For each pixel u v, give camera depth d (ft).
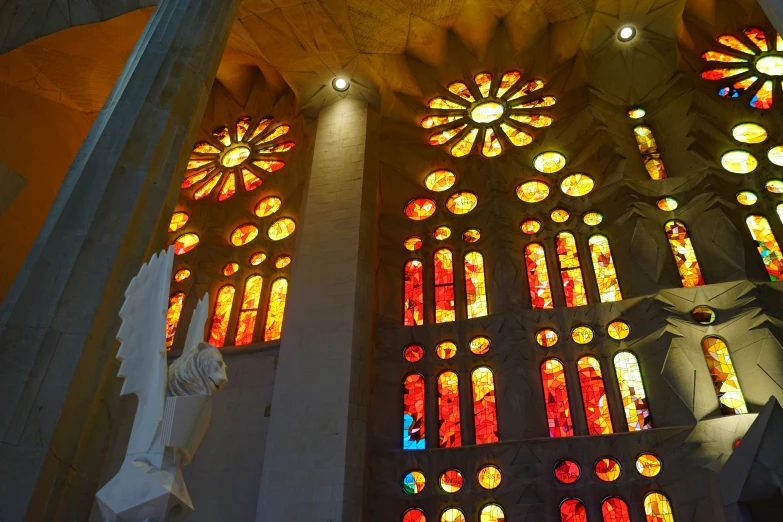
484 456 54.29
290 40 72.08
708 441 49.49
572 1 75.31
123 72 37.17
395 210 72.79
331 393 52.49
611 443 52.80
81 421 26.30
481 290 66.49
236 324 67.15
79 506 26.00
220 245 73.82
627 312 59.67
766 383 52.11
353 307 57.16
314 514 46.96
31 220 57.11
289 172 75.20
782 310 55.72
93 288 28.07
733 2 76.02
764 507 38.42
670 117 72.95
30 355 25.76
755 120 69.56
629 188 67.05
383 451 55.98
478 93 79.61
